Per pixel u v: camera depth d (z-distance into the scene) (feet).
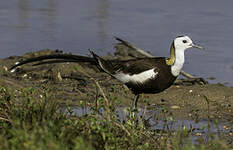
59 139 27.25
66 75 50.39
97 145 29.25
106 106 31.94
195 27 72.08
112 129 30.96
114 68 41.22
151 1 90.02
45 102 32.35
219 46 63.62
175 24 73.67
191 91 46.57
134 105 41.60
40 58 39.17
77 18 77.61
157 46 63.36
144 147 30.66
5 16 77.61
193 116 41.06
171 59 40.37
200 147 26.58
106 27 72.23
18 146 25.61
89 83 48.39
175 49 40.34
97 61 40.65
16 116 30.81
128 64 40.78
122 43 62.39
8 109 32.22
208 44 64.34
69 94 44.47
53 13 80.69
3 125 29.86
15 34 67.67
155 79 39.91
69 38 66.44
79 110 40.09
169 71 40.14
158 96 45.80
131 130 31.63
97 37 67.05
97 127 29.27
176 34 68.54
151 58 41.09
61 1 90.38
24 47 61.72
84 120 30.86
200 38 66.64
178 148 28.94
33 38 65.98
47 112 31.60
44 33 68.64
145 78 39.86
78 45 63.36
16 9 83.05
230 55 60.54
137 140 31.09
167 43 64.75
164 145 31.14
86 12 81.61
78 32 69.46
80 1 90.58
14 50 60.34
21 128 28.89
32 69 51.31
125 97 44.75
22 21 74.79
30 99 32.58
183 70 55.67
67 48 61.93
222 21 75.46
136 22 75.20
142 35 68.13
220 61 58.65
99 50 61.41
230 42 65.16
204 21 75.46
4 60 54.60
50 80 48.16
